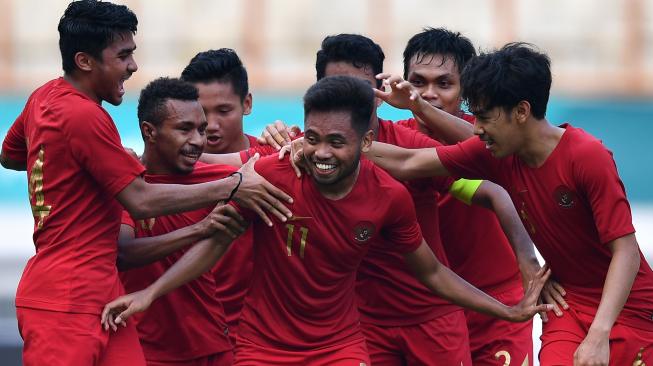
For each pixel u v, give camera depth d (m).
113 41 21.91
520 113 21.36
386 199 22.02
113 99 22.36
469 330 26.89
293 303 22.27
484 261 26.94
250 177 21.84
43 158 21.61
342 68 25.69
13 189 58.19
